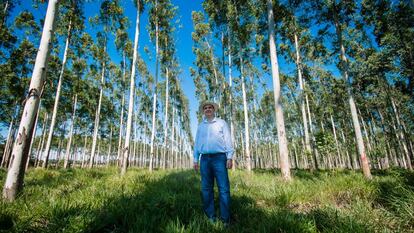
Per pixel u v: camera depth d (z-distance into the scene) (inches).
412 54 463.2
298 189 177.5
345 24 462.9
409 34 463.5
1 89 770.8
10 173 153.6
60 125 1314.0
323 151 459.8
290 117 1162.6
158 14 735.7
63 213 112.0
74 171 429.4
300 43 635.5
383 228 97.6
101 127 1398.9
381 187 158.2
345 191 166.2
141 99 1293.1
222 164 125.4
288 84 840.9
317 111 989.8
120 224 111.2
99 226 102.5
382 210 118.8
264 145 1818.4
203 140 132.3
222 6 684.1
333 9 439.8
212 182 128.6
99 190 175.9
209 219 111.6
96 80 937.5
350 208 126.3
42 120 1222.3
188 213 121.1
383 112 1106.1
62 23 616.1
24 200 140.1
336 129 1321.4
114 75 987.3
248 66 828.6
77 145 1647.4
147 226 98.5
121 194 155.6
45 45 182.1
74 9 584.1
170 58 864.9
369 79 671.8
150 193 168.4
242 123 1414.9
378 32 506.9
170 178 288.8
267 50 666.8
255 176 339.3
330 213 112.5
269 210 130.0
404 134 947.3
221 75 882.8
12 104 853.8
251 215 121.5
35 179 275.7
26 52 665.0
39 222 106.0
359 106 1039.0
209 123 135.7
